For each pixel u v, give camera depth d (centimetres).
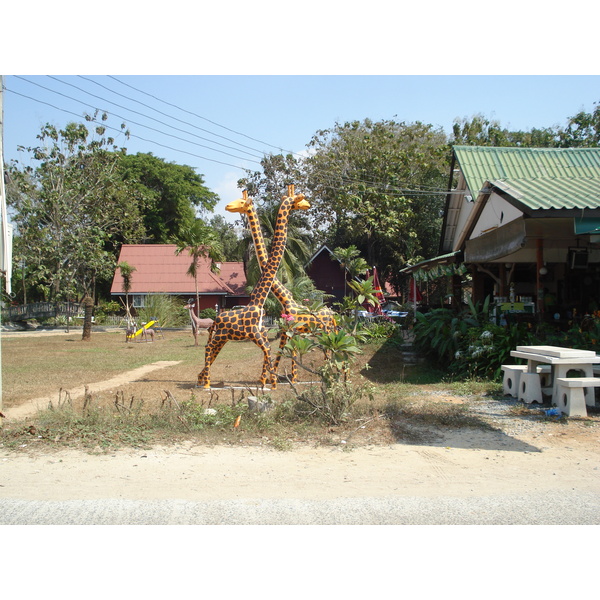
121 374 1388
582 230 884
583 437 694
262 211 3738
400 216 3394
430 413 801
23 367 1524
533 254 1522
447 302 2281
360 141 3634
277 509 478
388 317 2192
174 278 4094
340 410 768
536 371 892
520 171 1852
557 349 856
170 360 1745
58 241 3578
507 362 1111
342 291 4081
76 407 892
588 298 1570
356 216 3541
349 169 3616
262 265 1122
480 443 675
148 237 4881
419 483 542
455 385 1048
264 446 668
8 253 802
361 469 584
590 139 3384
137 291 4044
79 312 3969
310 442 684
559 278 1653
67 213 3594
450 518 462
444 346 1288
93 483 541
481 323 1332
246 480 551
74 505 486
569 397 788
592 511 475
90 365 1578
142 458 620
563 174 1828
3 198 794
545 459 613
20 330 3522
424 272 1922
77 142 3684
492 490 522
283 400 860
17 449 647
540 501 496
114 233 4316
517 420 776
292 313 1089
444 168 3516
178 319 3597
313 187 3759
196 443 675
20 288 4503
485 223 1383
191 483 542
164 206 5234
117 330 3491
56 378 1298
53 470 579
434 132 3978
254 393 1037
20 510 475
